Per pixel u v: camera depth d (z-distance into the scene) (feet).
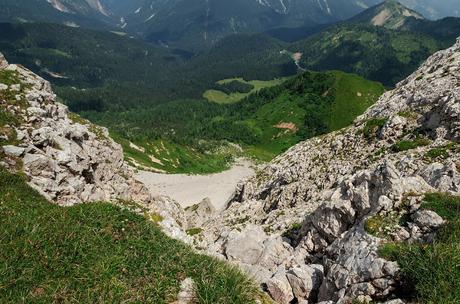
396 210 73.97
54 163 101.71
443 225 64.13
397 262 59.16
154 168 533.96
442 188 90.48
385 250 62.49
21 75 127.44
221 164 650.43
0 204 67.77
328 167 171.83
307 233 101.60
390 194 78.59
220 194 447.01
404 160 124.36
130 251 54.34
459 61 177.58
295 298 74.90
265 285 78.69
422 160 119.34
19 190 80.59
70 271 48.73
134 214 66.54
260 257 97.04
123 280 48.67
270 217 154.30
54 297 44.24
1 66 126.62
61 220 57.88
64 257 50.57
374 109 205.36
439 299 49.06
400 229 68.49
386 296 57.57
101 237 55.88
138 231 60.64
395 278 57.82
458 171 92.22
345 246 72.43
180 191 447.83
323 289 69.87
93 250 52.80
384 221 71.51
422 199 73.10
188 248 60.90
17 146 97.86
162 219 132.16
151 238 59.82
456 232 61.16
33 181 91.71
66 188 100.63
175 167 577.84
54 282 46.39
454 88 151.84
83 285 46.60
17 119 107.34
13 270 46.37
